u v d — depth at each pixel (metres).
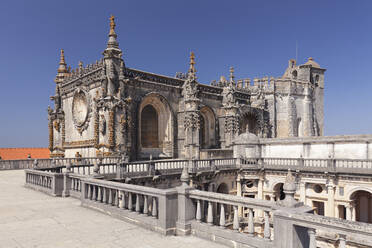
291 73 73.69
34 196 19.41
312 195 35.78
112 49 35.88
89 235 10.98
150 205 17.52
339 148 36.88
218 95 50.88
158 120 44.41
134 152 38.19
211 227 10.70
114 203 14.83
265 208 9.20
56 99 48.66
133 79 38.16
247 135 43.03
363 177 31.53
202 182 34.44
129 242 10.27
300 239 8.16
